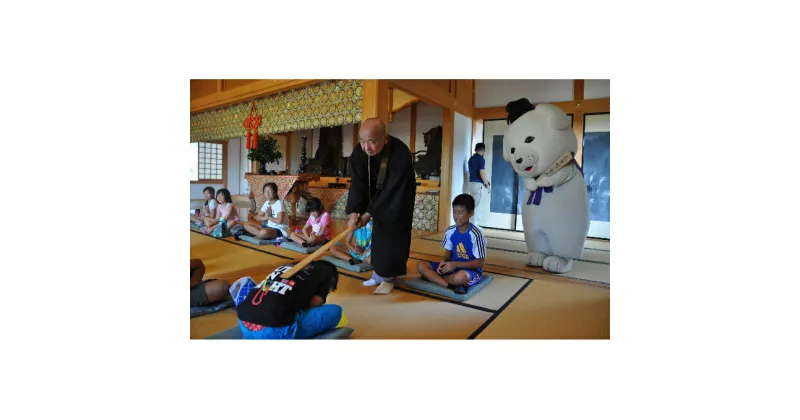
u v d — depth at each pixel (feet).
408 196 8.55
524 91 19.83
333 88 15.51
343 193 23.47
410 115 25.07
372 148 7.88
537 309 7.91
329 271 6.24
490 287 9.38
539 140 10.78
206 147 32.32
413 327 6.92
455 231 9.41
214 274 9.83
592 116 18.52
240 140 33.86
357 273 10.36
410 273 10.40
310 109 16.42
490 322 7.22
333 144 28.73
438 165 23.24
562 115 10.82
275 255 11.96
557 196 11.02
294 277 5.87
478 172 19.27
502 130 21.03
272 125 18.28
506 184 20.97
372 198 8.68
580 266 11.96
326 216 13.11
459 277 8.75
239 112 19.99
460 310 7.79
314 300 6.12
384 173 8.34
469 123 20.94
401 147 8.46
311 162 29.48
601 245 16.37
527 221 11.68
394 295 8.60
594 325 7.14
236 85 19.25
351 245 11.98
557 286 9.55
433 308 7.86
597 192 18.58
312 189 24.25
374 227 8.80
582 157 18.75
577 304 8.23
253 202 21.49
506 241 16.75
